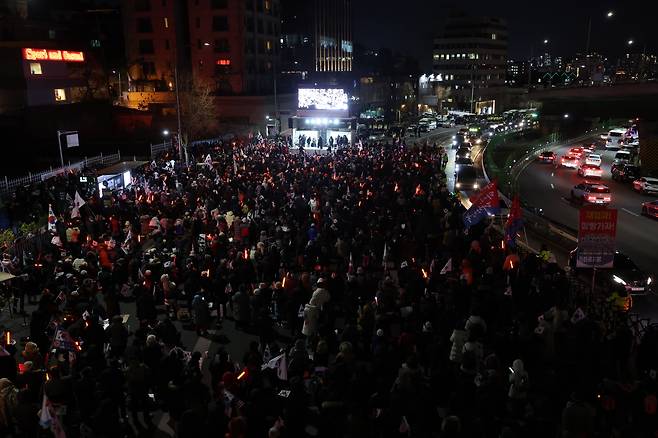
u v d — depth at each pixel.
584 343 11.70
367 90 109.94
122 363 12.10
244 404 9.07
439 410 10.52
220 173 30.81
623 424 9.66
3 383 9.70
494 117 104.62
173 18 75.56
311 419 10.12
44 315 12.71
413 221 21.36
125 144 50.91
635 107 70.81
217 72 76.88
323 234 18.31
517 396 9.91
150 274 15.52
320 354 11.21
